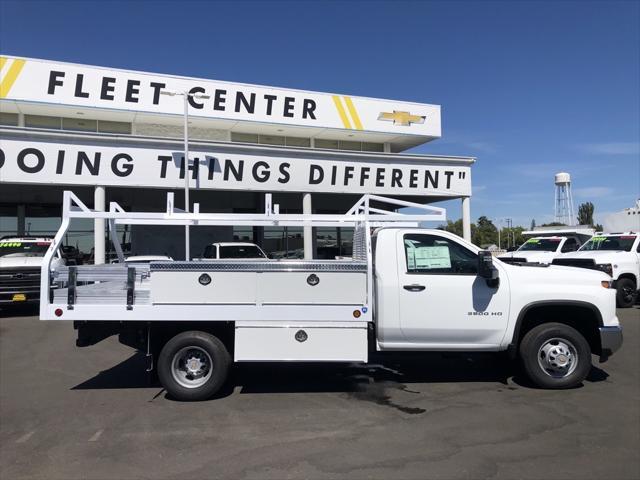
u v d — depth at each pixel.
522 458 4.32
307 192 23.98
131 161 20.89
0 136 19.09
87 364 8.06
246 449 4.57
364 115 28.19
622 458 4.31
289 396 6.16
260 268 5.96
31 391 6.55
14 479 4.04
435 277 6.18
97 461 4.37
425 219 6.67
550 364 6.27
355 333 5.99
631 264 14.24
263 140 29.33
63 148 19.86
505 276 6.24
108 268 5.98
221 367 5.99
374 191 25.06
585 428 5.00
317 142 30.61
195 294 5.96
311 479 3.97
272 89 26.14
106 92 23.23
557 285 6.21
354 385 6.63
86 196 26.38
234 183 22.58
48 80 22.33
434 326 6.16
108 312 5.93
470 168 26.75
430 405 5.77
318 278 6.00
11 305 12.94
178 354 6.01
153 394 6.35
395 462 4.26
